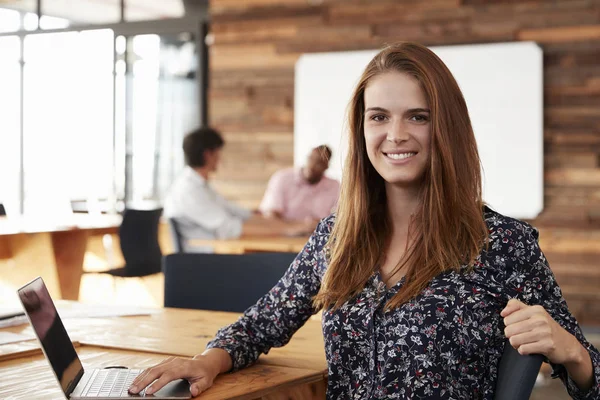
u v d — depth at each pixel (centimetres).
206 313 230
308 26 671
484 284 148
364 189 164
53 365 134
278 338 172
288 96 679
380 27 647
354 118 165
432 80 154
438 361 147
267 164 685
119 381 146
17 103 798
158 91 748
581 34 591
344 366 156
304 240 459
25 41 795
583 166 592
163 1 740
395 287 154
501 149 607
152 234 545
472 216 152
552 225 599
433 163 153
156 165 751
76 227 537
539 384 443
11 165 800
